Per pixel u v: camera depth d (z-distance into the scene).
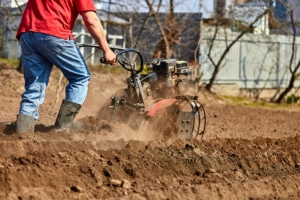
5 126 19.45
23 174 14.57
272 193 17.97
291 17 58.22
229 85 59.78
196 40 57.75
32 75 18.91
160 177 16.97
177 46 55.19
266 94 62.84
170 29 49.72
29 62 18.78
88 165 16.06
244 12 57.28
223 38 59.78
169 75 21.50
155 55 48.78
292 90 64.31
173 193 15.58
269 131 32.53
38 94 19.02
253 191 17.50
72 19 18.83
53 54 18.61
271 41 63.59
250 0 57.31
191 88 53.50
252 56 62.44
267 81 63.53
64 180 15.08
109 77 46.66
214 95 56.03
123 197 14.76
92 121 22.53
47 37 18.42
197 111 21.84
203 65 58.50
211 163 18.64
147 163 17.31
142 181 16.31
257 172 19.33
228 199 16.50
